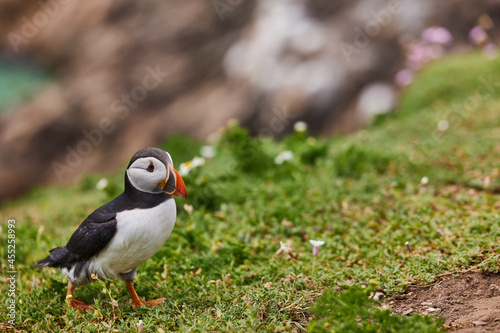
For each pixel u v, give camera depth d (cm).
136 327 601
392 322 521
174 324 606
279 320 602
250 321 584
